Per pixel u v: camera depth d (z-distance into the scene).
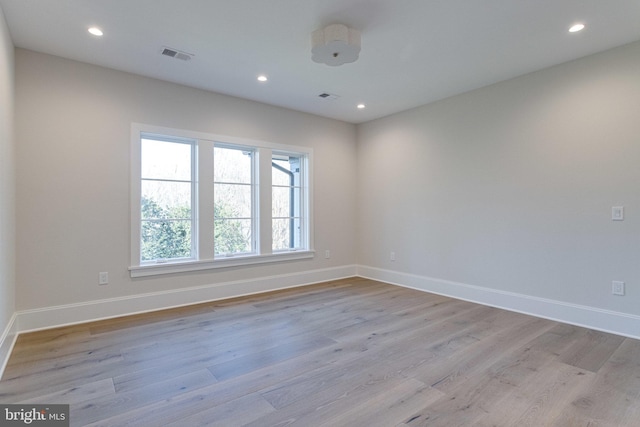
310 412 1.85
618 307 3.01
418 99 4.41
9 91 2.65
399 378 2.22
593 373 2.27
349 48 2.66
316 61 2.90
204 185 4.07
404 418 1.79
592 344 2.77
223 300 4.12
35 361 2.45
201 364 2.42
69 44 2.95
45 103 3.12
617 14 2.50
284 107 4.74
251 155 4.58
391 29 2.71
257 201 4.55
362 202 5.55
